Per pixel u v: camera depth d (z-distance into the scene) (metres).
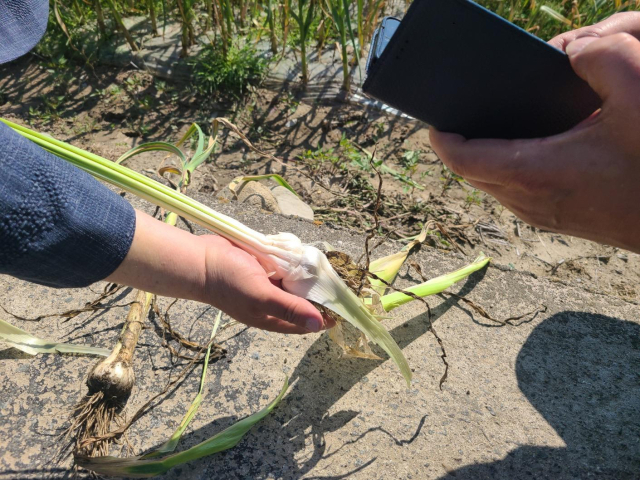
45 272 0.34
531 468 0.50
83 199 0.34
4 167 0.31
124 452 0.49
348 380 0.55
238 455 0.49
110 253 0.35
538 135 0.39
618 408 0.55
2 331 0.53
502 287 0.67
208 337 0.58
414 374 0.56
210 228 0.47
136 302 0.55
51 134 1.09
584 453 0.51
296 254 0.47
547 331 0.62
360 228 0.90
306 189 0.99
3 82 1.19
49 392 0.53
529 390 0.56
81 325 0.59
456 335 0.61
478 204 0.98
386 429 0.52
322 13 1.21
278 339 0.58
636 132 0.32
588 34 0.40
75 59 1.24
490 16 0.33
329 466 0.49
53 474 0.47
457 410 0.54
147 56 1.23
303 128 1.12
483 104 0.38
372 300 0.56
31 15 0.42
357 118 1.14
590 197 0.36
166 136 1.10
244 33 1.30
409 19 0.35
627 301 0.66
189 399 0.53
